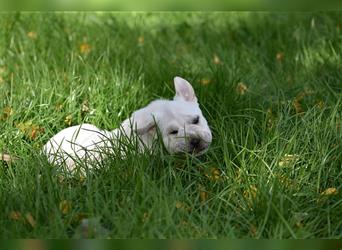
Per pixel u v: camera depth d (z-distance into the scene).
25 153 6.20
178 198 5.33
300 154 5.90
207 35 9.30
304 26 9.20
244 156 5.88
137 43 8.93
